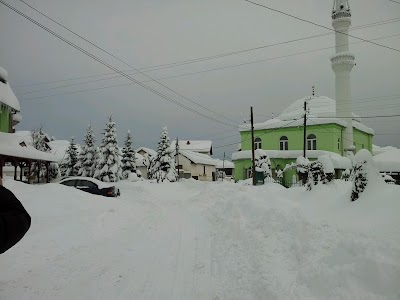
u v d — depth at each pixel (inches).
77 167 1911.9
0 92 1047.6
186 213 543.5
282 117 1861.5
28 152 1024.2
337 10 1689.2
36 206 470.6
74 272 231.9
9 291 192.9
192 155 2536.9
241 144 1926.7
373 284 135.5
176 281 216.1
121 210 527.8
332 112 1748.3
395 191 228.1
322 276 157.6
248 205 364.2
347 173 960.3
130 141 2143.2
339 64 1688.0
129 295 193.0
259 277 189.5
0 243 77.0
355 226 192.2
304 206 315.6
